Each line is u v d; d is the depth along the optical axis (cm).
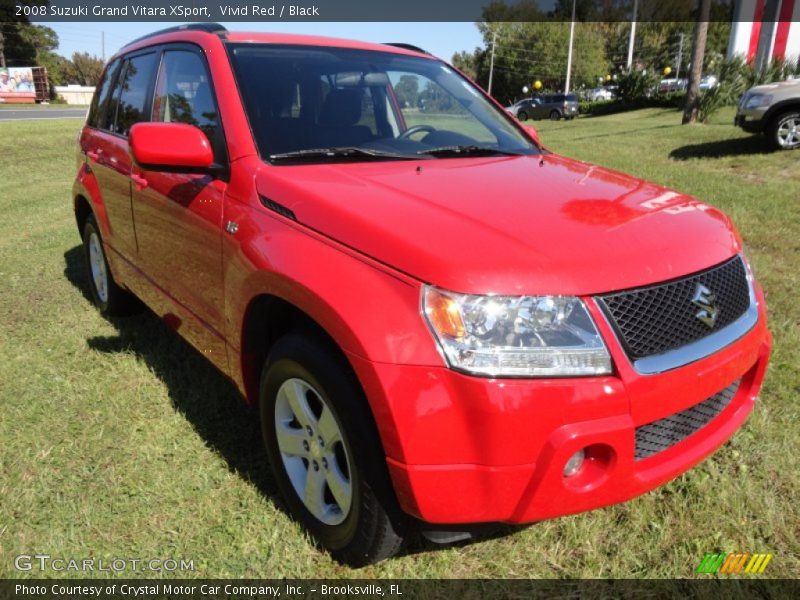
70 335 422
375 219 206
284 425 240
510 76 7656
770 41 2042
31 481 271
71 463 284
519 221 209
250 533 241
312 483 231
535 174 271
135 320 454
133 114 379
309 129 287
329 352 207
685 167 958
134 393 345
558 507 188
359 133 303
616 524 246
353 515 209
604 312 187
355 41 355
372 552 212
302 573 224
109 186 392
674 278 202
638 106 3106
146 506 257
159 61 356
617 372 185
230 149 267
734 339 217
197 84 305
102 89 454
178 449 293
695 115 1616
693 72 1592
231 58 296
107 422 316
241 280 242
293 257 215
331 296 197
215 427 312
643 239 207
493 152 315
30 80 5409
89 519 248
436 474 184
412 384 181
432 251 188
